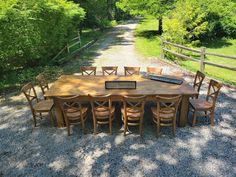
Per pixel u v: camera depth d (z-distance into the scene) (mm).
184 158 3754
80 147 4102
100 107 4340
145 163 3658
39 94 6566
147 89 4449
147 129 4637
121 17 35406
